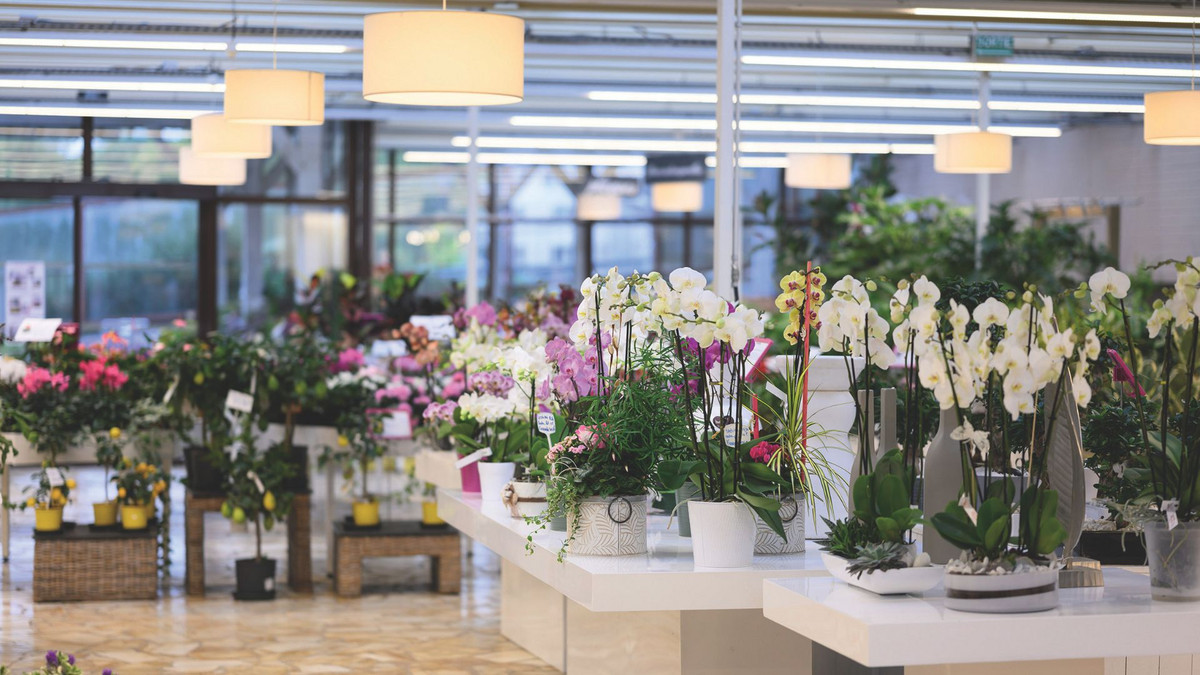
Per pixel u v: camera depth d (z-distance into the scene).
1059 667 3.45
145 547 7.51
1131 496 3.52
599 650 5.34
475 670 5.94
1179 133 6.46
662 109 14.10
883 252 13.23
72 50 9.77
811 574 3.66
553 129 15.08
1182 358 4.19
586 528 3.91
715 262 5.48
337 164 14.78
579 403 4.36
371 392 8.03
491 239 16.50
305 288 14.65
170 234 14.16
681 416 4.04
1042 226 12.80
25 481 11.81
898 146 14.30
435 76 4.75
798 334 3.84
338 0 7.72
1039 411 3.79
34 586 7.34
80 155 13.48
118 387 7.72
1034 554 3.13
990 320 3.14
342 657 6.16
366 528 7.81
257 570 7.57
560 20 8.53
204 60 10.23
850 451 4.23
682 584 3.63
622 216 16.97
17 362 7.84
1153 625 3.03
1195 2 7.05
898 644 2.88
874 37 9.13
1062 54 8.68
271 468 7.62
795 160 13.41
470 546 9.08
